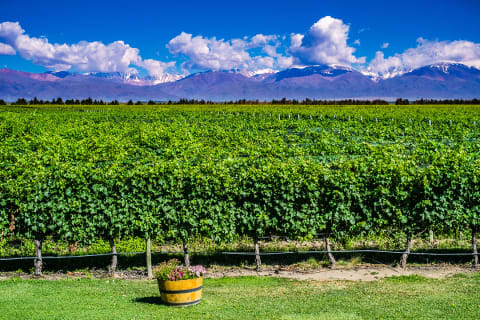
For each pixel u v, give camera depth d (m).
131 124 33.69
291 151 17.34
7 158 14.89
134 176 9.41
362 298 7.45
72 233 9.38
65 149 17.05
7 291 7.97
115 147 19.12
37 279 9.20
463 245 10.71
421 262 10.07
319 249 10.76
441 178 9.23
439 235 10.44
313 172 9.55
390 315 6.46
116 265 10.12
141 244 10.60
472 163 10.16
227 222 9.47
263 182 9.44
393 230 9.73
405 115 40.09
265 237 10.25
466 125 30.22
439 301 7.15
